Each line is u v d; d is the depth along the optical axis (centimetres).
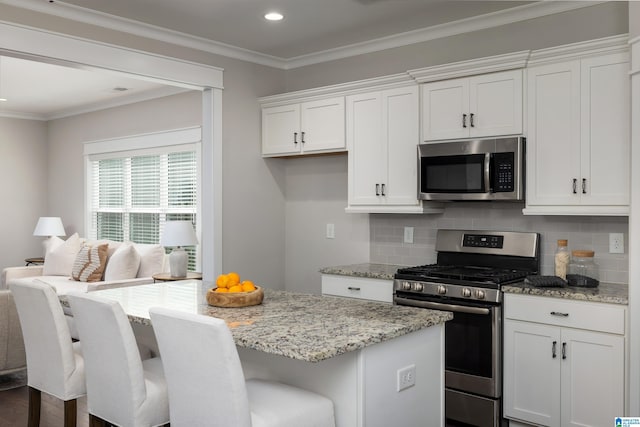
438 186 387
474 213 411
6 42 350
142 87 636
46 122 842
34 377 296
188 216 641
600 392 301
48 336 280
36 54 362
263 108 496
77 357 287
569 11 365
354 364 212
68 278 652
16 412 380
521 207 388
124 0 363
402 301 377
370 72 465
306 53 491
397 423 227
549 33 374
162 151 660
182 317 194
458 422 360
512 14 385
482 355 341
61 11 373
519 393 330
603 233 353
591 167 327
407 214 448
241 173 484
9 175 805
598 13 354
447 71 381
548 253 376
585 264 338
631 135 281
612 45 317
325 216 499
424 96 398
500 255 392
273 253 514
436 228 431
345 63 480
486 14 391
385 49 455
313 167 506
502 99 361
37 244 835
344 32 433
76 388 279
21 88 641
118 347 232
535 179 349
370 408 214
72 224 802
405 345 231
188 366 198
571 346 311
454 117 383
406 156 409
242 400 188
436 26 416
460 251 411
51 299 273
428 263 436
